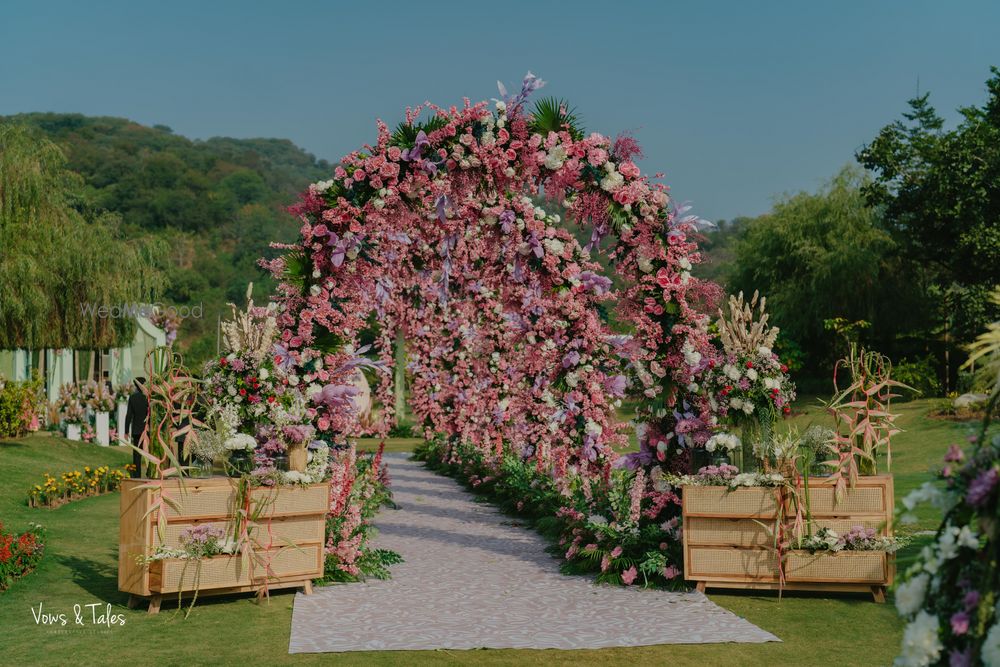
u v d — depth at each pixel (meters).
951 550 3.08
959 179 28.39
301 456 7.97
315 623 6.75
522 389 13.03
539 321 10.87
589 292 9.87
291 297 8.77
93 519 11.52
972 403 3.39
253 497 7.54
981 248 27.50
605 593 7.89
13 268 16.22
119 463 17.34
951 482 3.23
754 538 7.68
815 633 6.38
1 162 16.92
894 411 26.33
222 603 7.46
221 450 7.52
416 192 8.56
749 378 7.93
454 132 8.42
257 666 5.59
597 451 10.49
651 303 8.48
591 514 9.38
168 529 7.25
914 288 33.78
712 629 6.50
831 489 7.64
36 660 5.71
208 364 8.09
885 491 7.63
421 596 7.79
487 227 9.21
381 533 11.58
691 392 8.50
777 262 36.00
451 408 19.20
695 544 7.80
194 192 82.38
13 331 16.78
